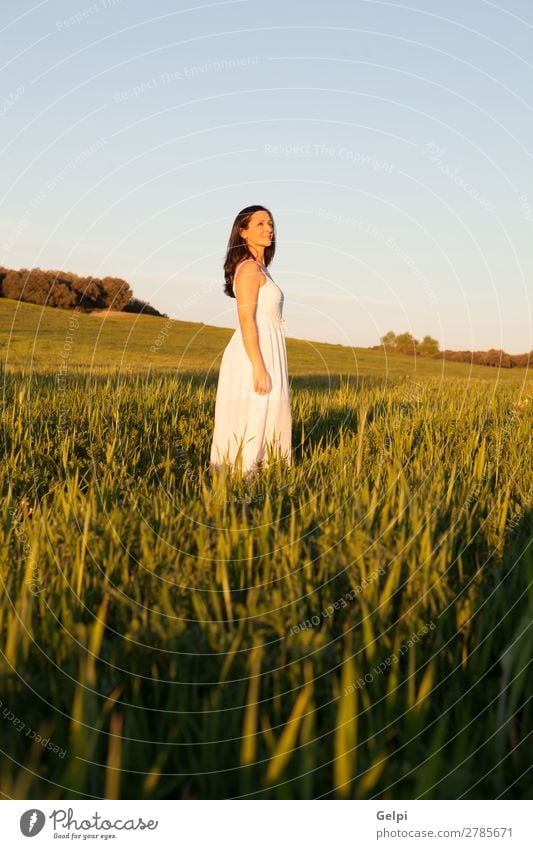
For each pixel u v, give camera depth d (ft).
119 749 5.33
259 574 8.34
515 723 5.99
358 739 5.70
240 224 16.87
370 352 98.99
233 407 16.96
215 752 5.41
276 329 17.07
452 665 6.65
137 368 50.34
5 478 14.01
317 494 11.44
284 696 6.04
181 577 7.84
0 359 51.13
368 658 6.36
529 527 10.11
